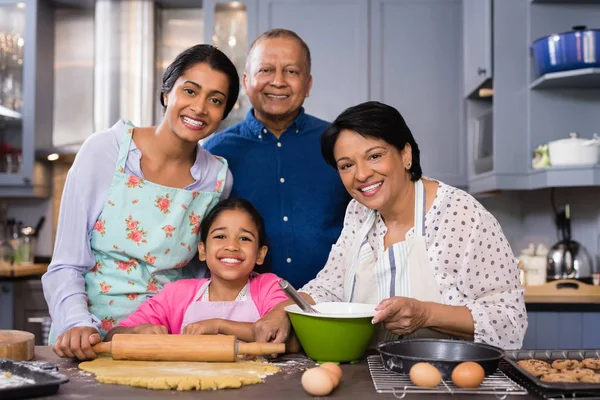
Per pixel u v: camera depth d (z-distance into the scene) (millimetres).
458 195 1437
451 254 1399
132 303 1569
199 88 1503
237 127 2023
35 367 1095
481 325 1293
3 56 3623
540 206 3365
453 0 3402
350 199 1994
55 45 3963
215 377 1084
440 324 1292
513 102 2838
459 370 1033
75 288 1438
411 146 1446
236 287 1600
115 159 1553
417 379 1037
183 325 1543
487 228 1405
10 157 3623
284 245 1907
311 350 1273
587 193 3061
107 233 1531
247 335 1359
